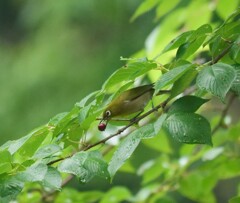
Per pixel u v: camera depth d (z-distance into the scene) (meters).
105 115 6.57
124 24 13.95
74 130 6.52
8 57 15.19
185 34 6.51
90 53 14.45
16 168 6.47
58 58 14.46
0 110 14.41
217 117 7.27
